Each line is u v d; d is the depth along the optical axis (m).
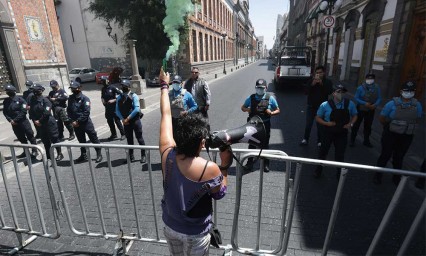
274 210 3.70
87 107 5.48
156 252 2.96
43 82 13.52
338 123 4.28
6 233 3.44
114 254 2.92
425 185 4.18
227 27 47.31
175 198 1.60
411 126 4.00
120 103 5.36
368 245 3.00
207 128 1.60
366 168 2.11
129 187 4.46
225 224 3.42
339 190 2.25
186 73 24.16
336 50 19.38
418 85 8.55
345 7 17.06
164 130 1.86
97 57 25.58
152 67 21.89
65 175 5.04
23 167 5.49
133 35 19.89
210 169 1.53
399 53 9.37
